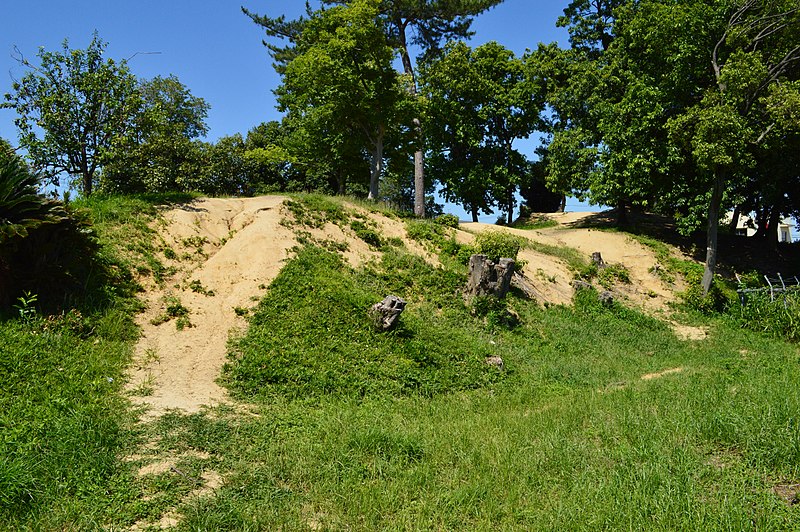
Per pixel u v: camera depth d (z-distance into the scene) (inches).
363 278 583.2
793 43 802.2
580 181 1106.1
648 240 1016.2
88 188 585.6
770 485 232.2
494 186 1199.6
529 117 1226.6
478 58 1240.2
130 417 289.6
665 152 919.7
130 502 210.4
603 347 600.7
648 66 963.3
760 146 800.9
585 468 252.1
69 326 373.7
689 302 815.7
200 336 423.5
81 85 558.6
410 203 1812.3
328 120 911.7
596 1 1216.2
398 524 200.8
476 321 584.7
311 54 846.5
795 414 293.6
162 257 517.7
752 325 735.1
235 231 601.3
